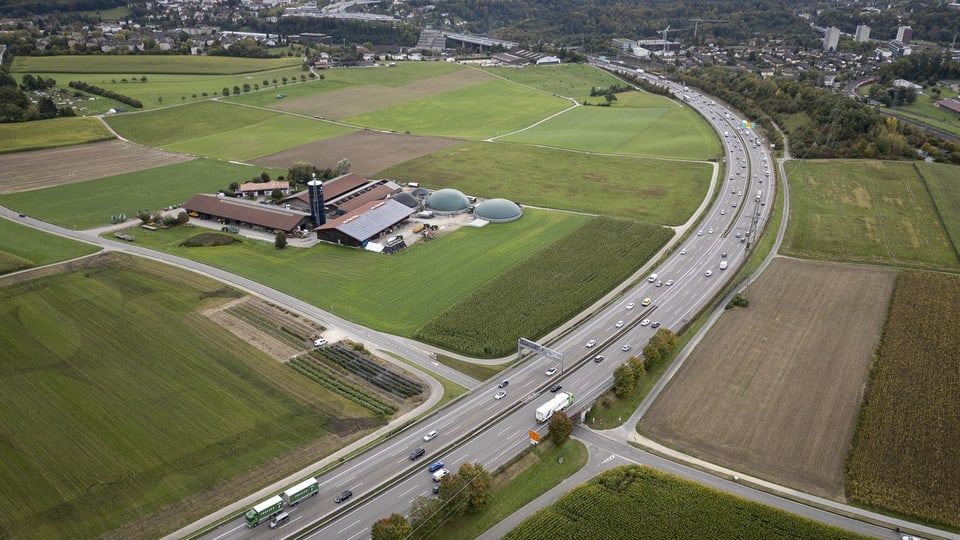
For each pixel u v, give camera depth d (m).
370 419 115.62
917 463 104.12
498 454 107.19
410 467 104.00
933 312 149.88
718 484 101.50
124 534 91.19
